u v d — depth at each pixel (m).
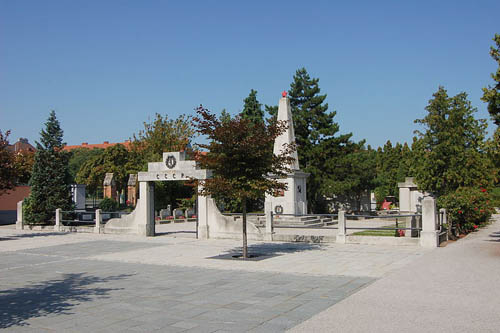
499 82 15.93
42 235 25.91
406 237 18.17
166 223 34.69
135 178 53.50
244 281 11.24
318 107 40.75
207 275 12.29
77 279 12.12
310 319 7.55
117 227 25.64
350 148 40.53
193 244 20.19
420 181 29.77
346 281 10.91
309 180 39.12
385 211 41.53
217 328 7.17
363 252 16.08
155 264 14.59
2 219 37.09
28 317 8.16
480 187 26.72
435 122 29.25
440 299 8.77
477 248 15.94
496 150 15.78
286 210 30.53
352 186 38.06
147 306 8.80
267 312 8.11
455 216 19.53
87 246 20.16
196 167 22.92
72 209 32.12
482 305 8.26
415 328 6.92
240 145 14.57
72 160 88.31
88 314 8.29
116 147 70.19
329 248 17.53
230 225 22.25
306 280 11.19
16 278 12.45
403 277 11.12
